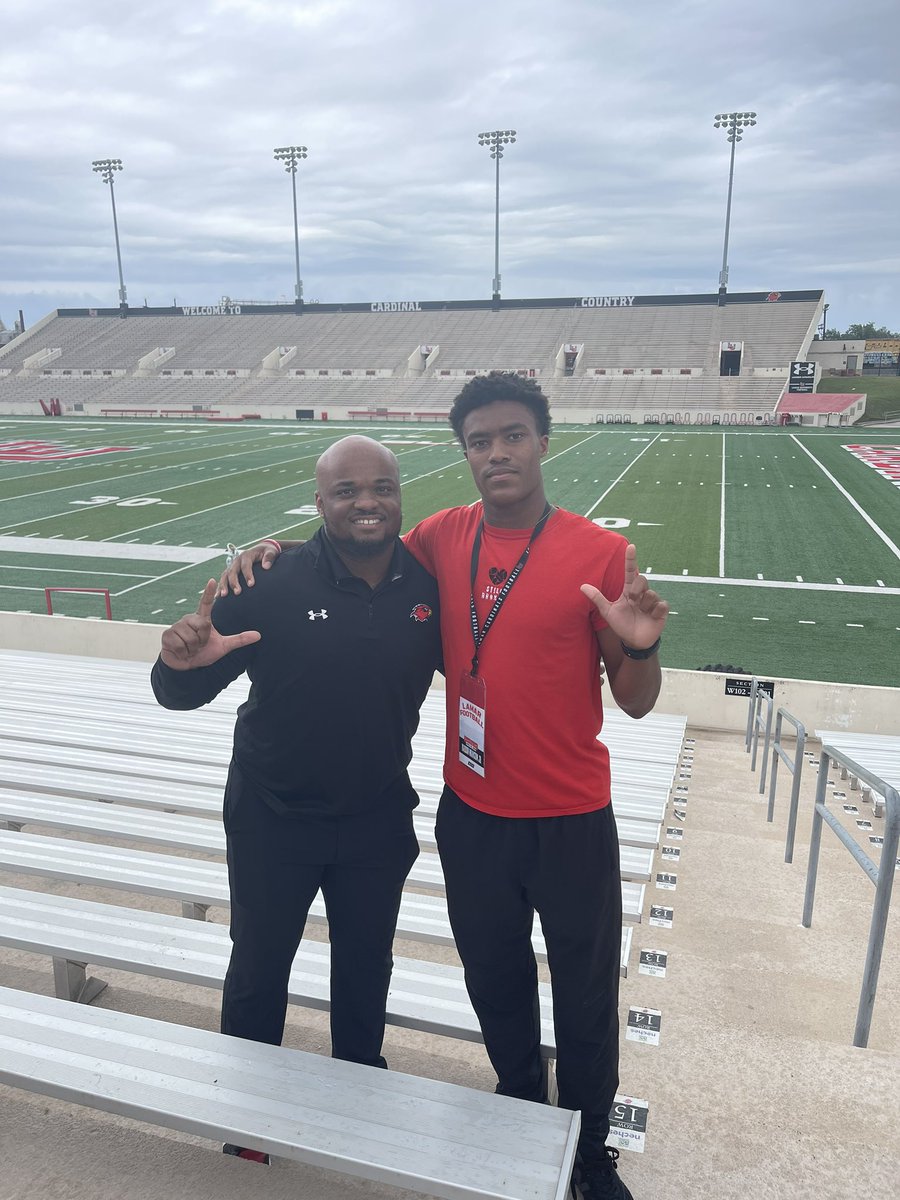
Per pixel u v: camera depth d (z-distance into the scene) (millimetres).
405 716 2014
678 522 23031
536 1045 2141
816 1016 2791
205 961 2312
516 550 1909
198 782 4191
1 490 28078
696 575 17906
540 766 1881
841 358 64312
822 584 17188
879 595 16406
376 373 61625
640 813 4117
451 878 2029
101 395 62844
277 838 2006
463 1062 2486
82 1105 1901
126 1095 1702
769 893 3914
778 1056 2377
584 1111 1983
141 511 24703
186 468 33031
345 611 1902
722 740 9273
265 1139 1613
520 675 1858
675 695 9641
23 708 6398
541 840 1905
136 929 2453
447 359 62562
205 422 54594
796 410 51062
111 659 10758
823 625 14625
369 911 2068
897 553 19641
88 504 25766
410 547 2158
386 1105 1705
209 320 72250
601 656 1958
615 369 57844
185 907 2850
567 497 26688
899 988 2994
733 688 9477
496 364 60938
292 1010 2674
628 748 6562
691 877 4086
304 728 1933
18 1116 1878
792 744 9195
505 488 1846
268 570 1943
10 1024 1887
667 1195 1914
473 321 67125
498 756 1901
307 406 57562
